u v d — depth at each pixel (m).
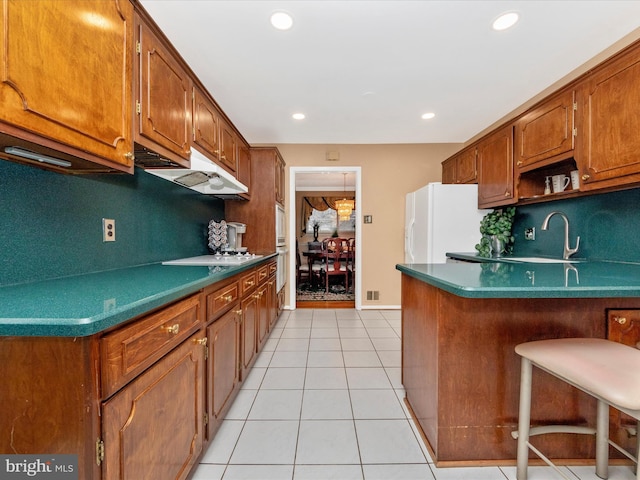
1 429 0.71
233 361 1.79
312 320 3.63
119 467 0.78
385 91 2.55
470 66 2.17
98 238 1.48
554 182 2.29
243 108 2.88
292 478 1.28
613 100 1.64
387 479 1.27
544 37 1.85
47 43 0.82
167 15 1.65
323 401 1.87
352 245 5.61
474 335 1.32
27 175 1.11
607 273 1.41
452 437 1.33
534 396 1.33
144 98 1.28
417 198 3.47
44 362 0.70
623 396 0.84
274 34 1.82
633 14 1.66
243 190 2.69
